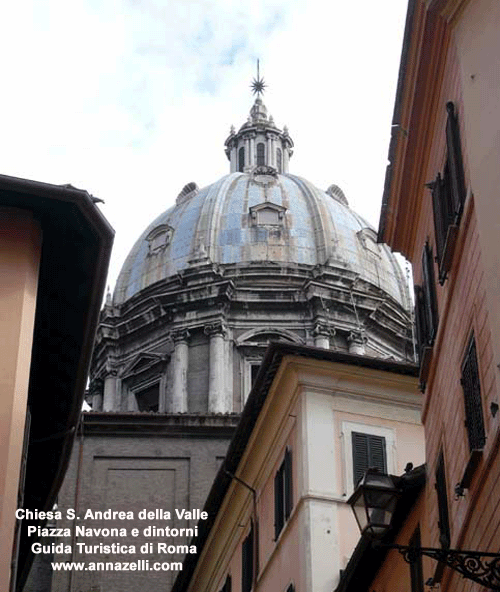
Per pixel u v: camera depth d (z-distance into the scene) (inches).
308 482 1033.5
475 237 591.5
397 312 2406.5
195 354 2300.7
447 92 669.9
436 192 693.9
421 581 770.2
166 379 2300.7
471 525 599.8
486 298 559.2
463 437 636.7
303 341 2297.0
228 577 1294.3
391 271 2554.1
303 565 998.4
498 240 543.5
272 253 2415.1
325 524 1015.6
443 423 706.2
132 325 2390.5
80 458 1846.7
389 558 851.4
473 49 597.0
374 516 642.2
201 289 2322.8
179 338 2308.1
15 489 616.1
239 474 1226.6
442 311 701.9
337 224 2501.2
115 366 2390.5
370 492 645.3
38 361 783.1
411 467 804.0
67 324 753.0
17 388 641.6
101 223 681.6
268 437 1167.0
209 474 1859.0
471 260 604.4
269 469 1170.0
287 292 2329.0
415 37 682.8
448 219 665.0
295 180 2682.1
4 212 689.6
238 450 1198.3
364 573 893.2
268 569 1123.9
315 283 2326.5
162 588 1748.3
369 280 2433.6
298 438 1072.8
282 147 3107.8
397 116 751.1
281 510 1109.1
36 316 749.9
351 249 2465.6
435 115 707.4
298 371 1085.8
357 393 1099.3
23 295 667.4
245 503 1237.7
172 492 1845.5
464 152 616.7
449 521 678.5
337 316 2325.3
